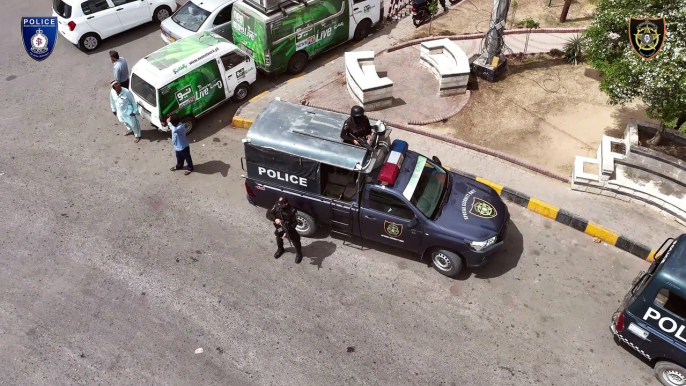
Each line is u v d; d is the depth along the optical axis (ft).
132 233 33.19
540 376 25.57
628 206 33.19
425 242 29.45
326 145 29.37
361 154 28.76
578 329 27.58
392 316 28.27
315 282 30.12
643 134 35.19
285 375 25.68
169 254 31.81
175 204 35.24
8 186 36.52
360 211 29.94
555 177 35.32
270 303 28.99
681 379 24.13
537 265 30.86
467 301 29.04
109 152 39.68
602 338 27.20
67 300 29.32
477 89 43.21
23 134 41.24
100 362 26.37
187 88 39.22
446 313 28.43
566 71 44.52
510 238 32.42
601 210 33.04
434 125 40.04
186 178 37.32
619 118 39.50
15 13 57.41
